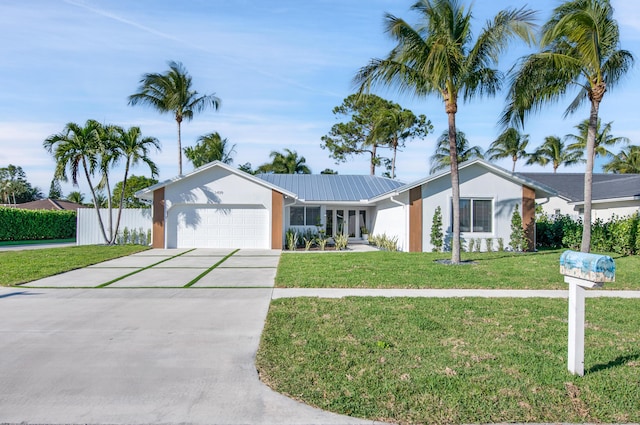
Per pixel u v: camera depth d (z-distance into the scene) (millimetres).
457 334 5699
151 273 11492
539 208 26984
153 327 6121
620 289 9367
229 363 4695
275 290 9070
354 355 4875
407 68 12656
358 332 5777
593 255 4133
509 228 17562
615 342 5430
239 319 6598
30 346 5254
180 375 4363
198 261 14195
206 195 18828
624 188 19938
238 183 18906
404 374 4316
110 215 20234
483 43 12180
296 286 9492
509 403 3707
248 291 8945
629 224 15734
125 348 5191
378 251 17625
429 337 5559
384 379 4195
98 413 3568
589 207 13492
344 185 25625
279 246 18875
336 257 15000
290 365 4586
